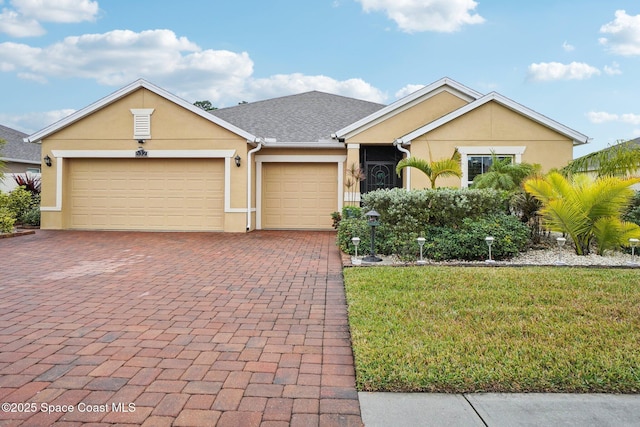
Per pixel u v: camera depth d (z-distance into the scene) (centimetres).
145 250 932
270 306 496
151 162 1335
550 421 254
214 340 387
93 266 744
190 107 1282
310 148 1409
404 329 393
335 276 660
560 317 420
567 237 853
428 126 1191
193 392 288
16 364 332
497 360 324
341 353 357
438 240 753
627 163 812
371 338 372
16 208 1384
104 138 1313
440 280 570
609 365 313
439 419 256
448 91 1322
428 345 353
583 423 252
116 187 1343
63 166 1330
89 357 346
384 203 829
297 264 764
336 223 1293
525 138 1182
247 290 574
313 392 289
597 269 645
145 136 1300
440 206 795
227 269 718
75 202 1350
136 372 319
